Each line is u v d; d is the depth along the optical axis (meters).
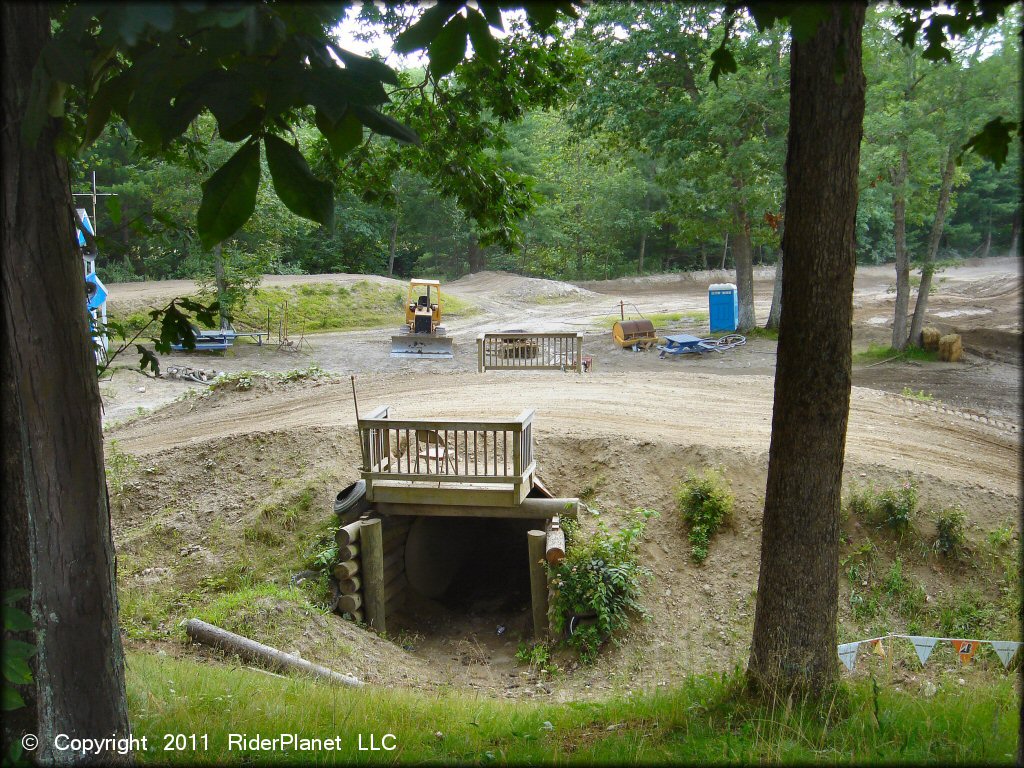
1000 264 56.66
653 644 12.69
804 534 6.47
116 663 4.59
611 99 29.98
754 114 27.56
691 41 28.64
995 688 8.68
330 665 11.81
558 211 66.19
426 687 11.62
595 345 31.97
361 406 19.91
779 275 32.12
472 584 17.48
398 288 45.59
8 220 3.94
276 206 31.62
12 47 3.74
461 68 9.69
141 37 2.91
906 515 13.15
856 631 12.27
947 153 24.39
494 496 14.26
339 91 2.67
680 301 48.72
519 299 50.75
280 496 16.00
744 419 17.48
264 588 13.73
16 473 5.01
